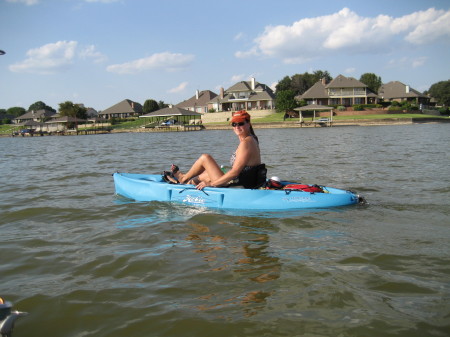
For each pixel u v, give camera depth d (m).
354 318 2.66
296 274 3.38
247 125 5.79
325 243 4.20
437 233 4.48
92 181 9.01
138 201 6.49
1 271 3.61
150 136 46.56
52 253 4.06
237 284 3.21
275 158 13.41
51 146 29.12
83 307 2.90
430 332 2.47
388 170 9.75
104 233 4.73
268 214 5.43
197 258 3.81
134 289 3.17
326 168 10.39
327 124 58.94
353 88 74.88
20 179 9.63
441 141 20.45
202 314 2.75
